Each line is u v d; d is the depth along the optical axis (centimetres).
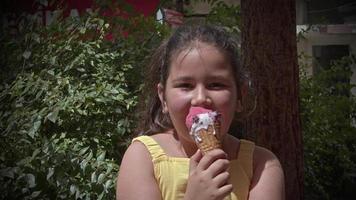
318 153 482
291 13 330
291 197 327
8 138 294
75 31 410
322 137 481
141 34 453
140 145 181
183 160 174
